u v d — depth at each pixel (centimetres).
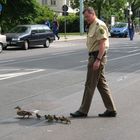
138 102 1085
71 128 818
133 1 7744
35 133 781
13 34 3169
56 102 1082
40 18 5656
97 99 1109
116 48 3195
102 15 6825
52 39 3459
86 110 915
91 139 744
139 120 891
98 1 6544
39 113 951
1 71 1723
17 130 803
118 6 6938
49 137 754
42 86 1338
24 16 4469
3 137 754
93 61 887
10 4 4403
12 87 1316
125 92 1236
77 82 1424
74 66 1912
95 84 903
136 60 2214
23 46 3145
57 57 2397
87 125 843
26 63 2058
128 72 1708
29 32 3212
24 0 4422
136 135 777
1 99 1122
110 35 5706
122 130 809
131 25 4806
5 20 4428
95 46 883
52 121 871
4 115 930
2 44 2891
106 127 830
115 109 933
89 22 886
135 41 4459
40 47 3419
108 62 2092
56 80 1470
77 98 1136
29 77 1542
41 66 1914
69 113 951
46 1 8650
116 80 1479
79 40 4644
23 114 901
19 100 1109
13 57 2442
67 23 7025
